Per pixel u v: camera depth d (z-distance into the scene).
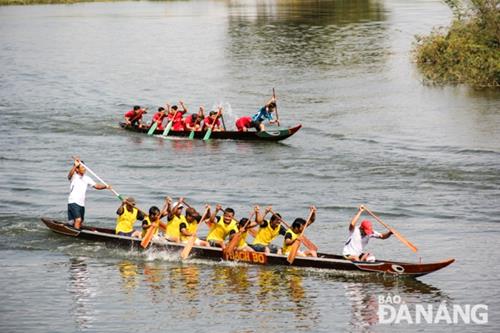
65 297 21.30
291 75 57.84
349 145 38.66
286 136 39.47
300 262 23.25
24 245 25.38
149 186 32.31
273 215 23.91
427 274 22.83
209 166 35.47
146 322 19.72
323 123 43.31
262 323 19.61
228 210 24.22
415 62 60.97
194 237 24.05
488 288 21.72
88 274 23.02
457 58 56.19
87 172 34.50
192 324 19.59
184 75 58.62
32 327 19.52
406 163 35.19
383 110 46.22
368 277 22.66
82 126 43.62
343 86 53.53
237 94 51.78
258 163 35.88
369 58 63.69
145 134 42.12
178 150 38.56
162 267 23.59
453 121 43.06
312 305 20.72
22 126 43.44
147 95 52.12
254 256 23.61
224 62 63.66
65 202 29.97
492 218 27.73
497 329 19.28
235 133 40.41
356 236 23.12
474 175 33.06
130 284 22.20
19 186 32.06
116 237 25.14
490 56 54.53
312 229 26.94
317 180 32.94
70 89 54.03
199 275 22.91
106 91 53.34
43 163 35.97
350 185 32.12
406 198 30.25
